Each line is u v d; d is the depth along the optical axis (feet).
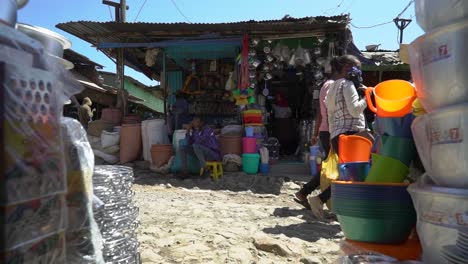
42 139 4.51
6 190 3.98
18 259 4.12
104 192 7.14
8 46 4.10
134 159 31.04
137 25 29.76
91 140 31.71
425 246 5.71
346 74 15.24
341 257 7.37
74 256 5.54
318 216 16.10
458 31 5.07
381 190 7.02
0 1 4.28
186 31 31.45
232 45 31.76
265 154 29.07
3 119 3.98
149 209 17.54
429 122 5.66
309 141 31.94
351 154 9.36
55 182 4.73
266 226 15.30
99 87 53.47
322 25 29.07
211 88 37.17
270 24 28.66
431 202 5.50
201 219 15.87
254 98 31.19
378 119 7.66
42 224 4.50
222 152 29.48
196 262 10.78
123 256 7.57
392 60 42.32
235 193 23.82
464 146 5.04
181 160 27.45
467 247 4.95
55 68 4.90
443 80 5.26
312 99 32.65
